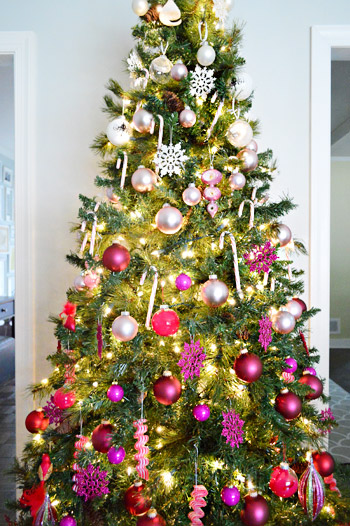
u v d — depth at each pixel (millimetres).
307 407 1016
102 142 1191
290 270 1123
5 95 2801
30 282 1503
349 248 4340
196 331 889
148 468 903
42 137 1518
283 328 904
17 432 1493
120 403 961
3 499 1553
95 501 919
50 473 961
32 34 1500
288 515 911
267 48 1500
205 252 979
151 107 981
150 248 974
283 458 897
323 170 1505
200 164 1027
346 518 923
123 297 937
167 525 901
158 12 1032
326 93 1500
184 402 978
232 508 916
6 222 4617
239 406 896
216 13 1027
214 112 1042
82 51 1514
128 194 1031
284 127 1507
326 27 1488
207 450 922
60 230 1519
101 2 1510
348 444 2055
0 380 3062
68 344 1062
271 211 992
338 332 4367
